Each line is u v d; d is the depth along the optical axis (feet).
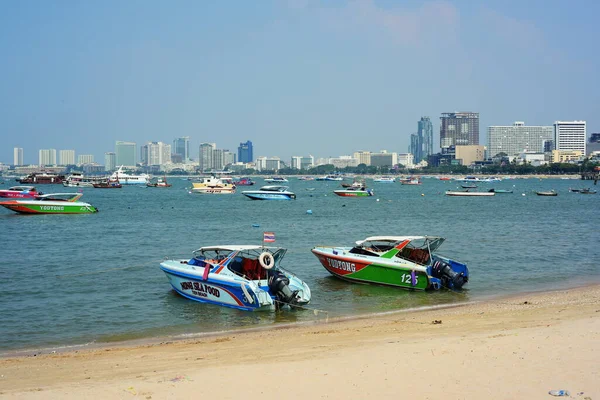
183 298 102.83
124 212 314.35
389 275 110.42
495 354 57.26
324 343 69.97
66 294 106.32
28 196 395.14
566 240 184.65
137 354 68.54
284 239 189.98
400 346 63.31
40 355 70.59
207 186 558.97
